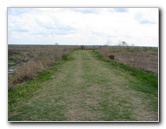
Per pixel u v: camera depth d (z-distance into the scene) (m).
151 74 16.86
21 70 15.53
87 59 27.91
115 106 9.19
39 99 10.10
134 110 8.75
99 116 8.09
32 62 19.39
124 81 13.95
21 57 31.45
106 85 12.81
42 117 8.00
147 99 10.20
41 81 13.94
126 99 10.12
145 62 25.66
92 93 11.09
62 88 12.08
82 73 16.81
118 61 25.36
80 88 12.08
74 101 9.80
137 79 14.73
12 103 9.55
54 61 23.52
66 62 24.20
